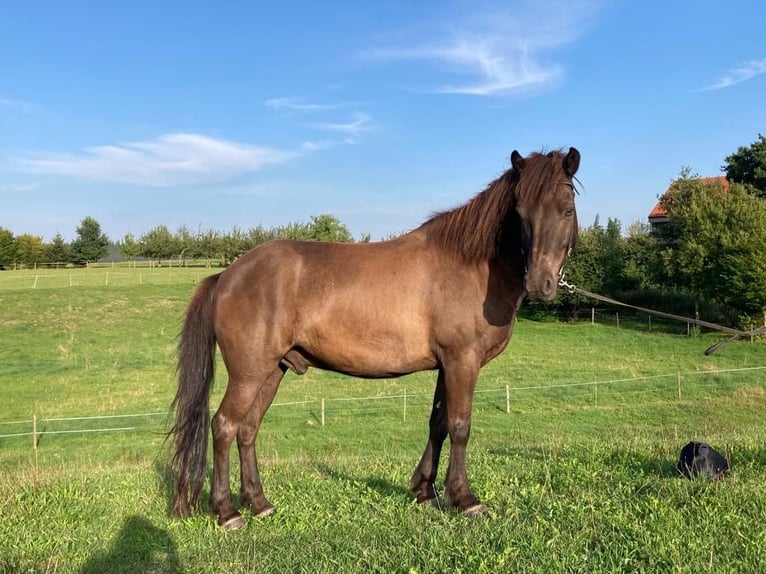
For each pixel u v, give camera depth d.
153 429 15.48
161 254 83.94
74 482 5.93
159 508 5.11
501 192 4.47
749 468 5.40
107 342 29.41
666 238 33.62
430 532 4.02
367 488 5.37
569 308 38.94
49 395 19.48
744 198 30.48
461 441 4.54
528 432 15.33
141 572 3.79
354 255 4.73
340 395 19.92
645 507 4.25
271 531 4.46
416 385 21.50
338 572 3.47
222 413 4.72
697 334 31.98
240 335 4.62
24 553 4.05
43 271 61.19
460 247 4.50
